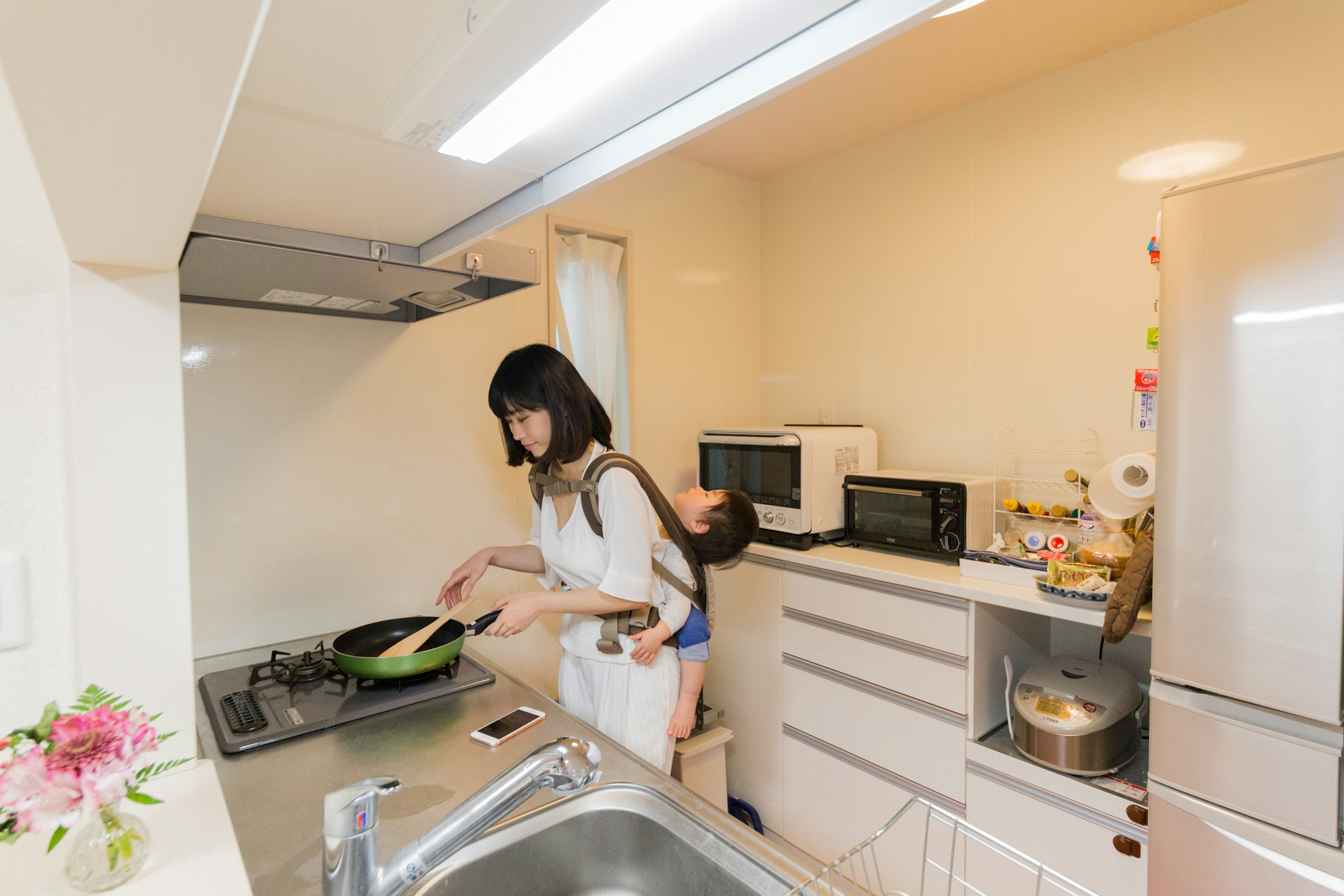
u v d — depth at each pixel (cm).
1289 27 163
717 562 165
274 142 71
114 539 85
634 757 108
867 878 76
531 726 120
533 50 50
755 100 56
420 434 189
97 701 71
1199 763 122
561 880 94
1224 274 115
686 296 259
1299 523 109
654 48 53
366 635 155
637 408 244
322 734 118
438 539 192
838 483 226
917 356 238
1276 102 165
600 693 148
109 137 44
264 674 145
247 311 160
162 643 88
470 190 87
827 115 227
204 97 39
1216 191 116
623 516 136
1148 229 186
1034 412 210
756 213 285
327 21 50
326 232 107
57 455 82
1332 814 108
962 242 225
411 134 64
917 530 204
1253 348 112
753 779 231
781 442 220
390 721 123
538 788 73
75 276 81
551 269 218
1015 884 166
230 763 107
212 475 156
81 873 65
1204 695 122
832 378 264
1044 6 169
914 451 240
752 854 84
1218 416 117
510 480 206
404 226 103
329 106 64
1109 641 145
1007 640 183
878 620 193
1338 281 103
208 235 97
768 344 286
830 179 261
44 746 63
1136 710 163
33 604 82
